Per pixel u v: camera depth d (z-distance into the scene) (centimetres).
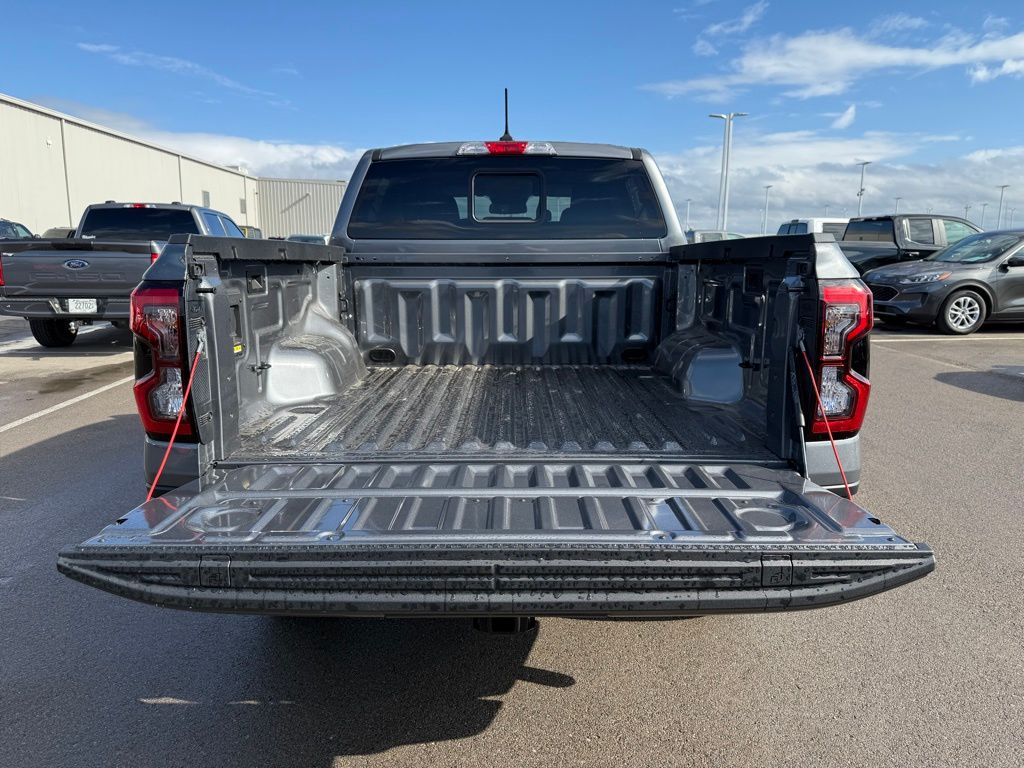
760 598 183
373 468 247
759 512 209
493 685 276
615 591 183
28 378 874
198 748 240
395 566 181
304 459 248
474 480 235
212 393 242
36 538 407
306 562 182
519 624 219
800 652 296
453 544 183
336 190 4519
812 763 231
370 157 394
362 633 314
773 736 244
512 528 195
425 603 182
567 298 396
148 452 238
